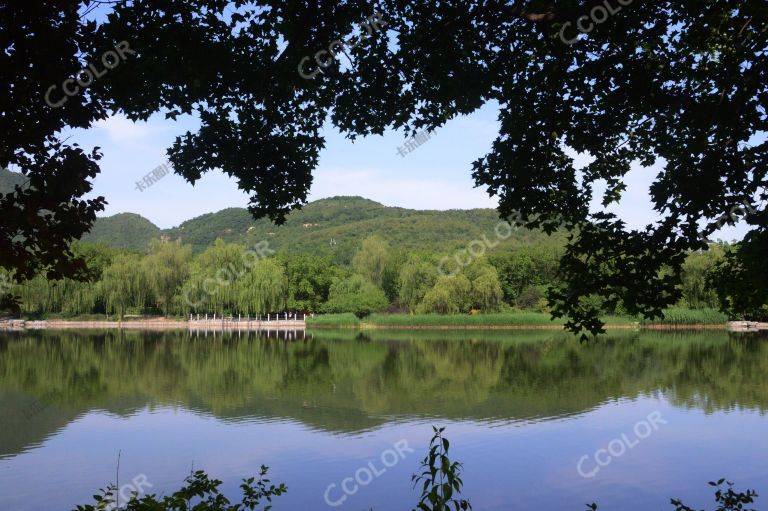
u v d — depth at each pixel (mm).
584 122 6543
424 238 123562
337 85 6949
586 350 36312
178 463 12641
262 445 14000
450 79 6742
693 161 6156
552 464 12312
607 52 6273
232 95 6645
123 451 13539
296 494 10703
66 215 5094
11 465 12516
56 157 5102
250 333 57625
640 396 19672
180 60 5707
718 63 6883
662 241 6027
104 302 69375
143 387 22359
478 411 17594
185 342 44594
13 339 46469
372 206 179125
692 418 16281
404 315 65312
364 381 23766
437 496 4090
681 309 59062
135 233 168750
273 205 7164
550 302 6445
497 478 11461
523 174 6973
